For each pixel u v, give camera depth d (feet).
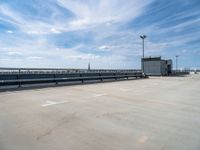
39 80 41.91
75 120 15.83
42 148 10.44
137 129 13.80
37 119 15.92
